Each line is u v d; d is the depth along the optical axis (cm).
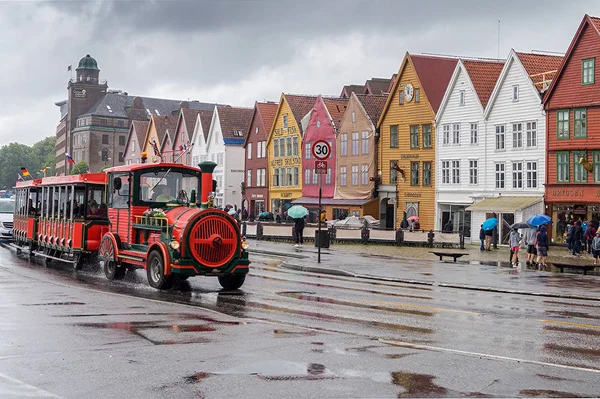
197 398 852
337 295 1952
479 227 5269
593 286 2366
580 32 4675
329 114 7056
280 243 4759
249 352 1107
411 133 6078
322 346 1161
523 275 2705
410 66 6078
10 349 1116
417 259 3475
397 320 1489
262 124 8250
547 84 5062
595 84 4603
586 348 1205
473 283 2383
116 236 2286
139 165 2225
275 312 1589
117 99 16100
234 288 2086
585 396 884
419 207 6000
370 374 973
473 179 5497
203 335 1248
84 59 16925
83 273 2523
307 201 7200
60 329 1297
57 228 2822
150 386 903
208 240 1981
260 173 8319
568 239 4316
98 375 956
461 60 5606
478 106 5438
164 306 1627
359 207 6506
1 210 4944
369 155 6462
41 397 852
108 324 1357
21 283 2095
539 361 1084
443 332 1345
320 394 871
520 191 5094
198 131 9650
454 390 898
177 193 2242
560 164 4800
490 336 1311
